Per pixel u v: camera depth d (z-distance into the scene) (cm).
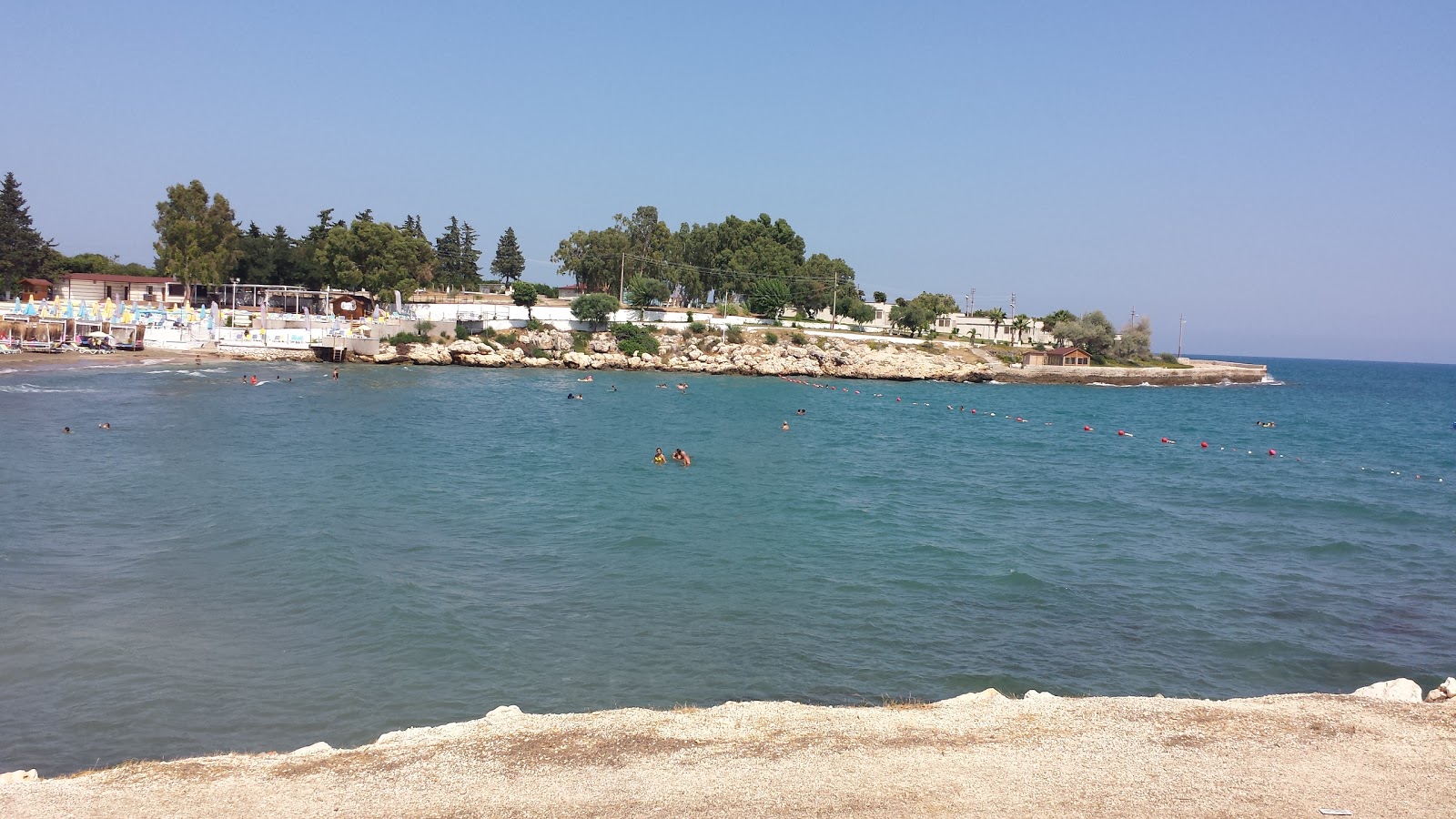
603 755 1446
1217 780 1325
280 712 1966
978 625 2662
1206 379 16800
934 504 4597
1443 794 1279
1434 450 7981
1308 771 1359
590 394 10019
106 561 2984
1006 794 1277
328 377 10231
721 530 3803
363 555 3148
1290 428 9744
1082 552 3606
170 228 13325
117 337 11450
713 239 18662
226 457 5103
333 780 1363
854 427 8194
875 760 1408
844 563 3319
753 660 2336
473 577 2977
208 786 1345
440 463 5256
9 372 8994
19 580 2748
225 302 13862
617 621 2605
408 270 14050
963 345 16062
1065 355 15300
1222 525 4238
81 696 2002
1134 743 1482
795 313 19088
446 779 1358
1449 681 1844
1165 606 2903
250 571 2922
